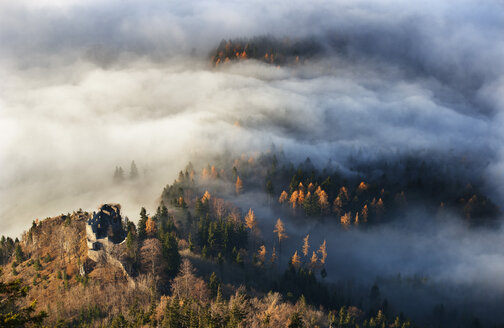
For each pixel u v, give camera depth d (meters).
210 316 102.81
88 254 138.62
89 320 116.69
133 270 132.75
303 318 128.12
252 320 105.94
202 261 156.50
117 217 149.75
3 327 33.75
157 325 106.50
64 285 130.25
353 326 146.12
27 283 134.50
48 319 115.94
